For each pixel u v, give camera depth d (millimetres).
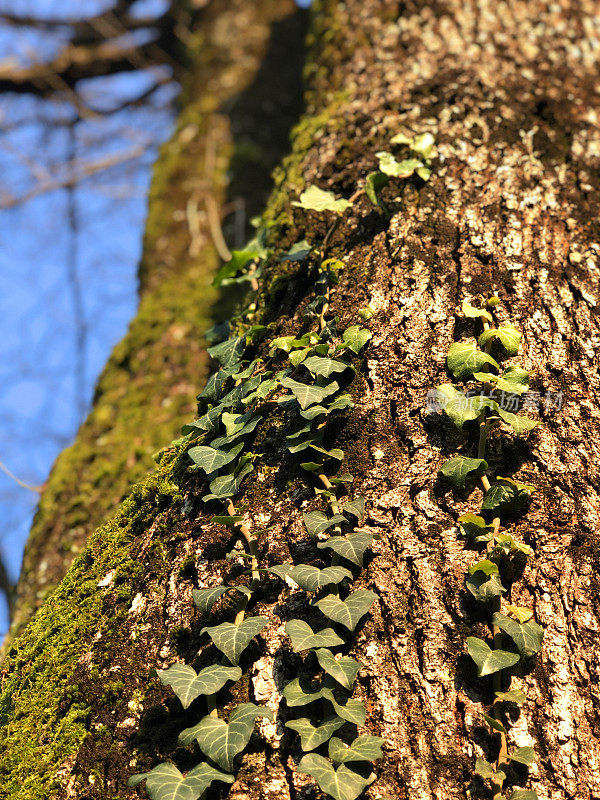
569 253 1093
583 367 1028
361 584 960
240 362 1093
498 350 1030
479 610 948
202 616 977
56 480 1288
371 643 945
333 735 922
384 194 1131
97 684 981
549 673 935
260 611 966
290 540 982
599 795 904
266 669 947
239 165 1893
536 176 1146
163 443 1275
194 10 2693
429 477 987
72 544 1221
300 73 2219
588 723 922
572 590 953
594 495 979
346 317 1062
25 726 987
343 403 1011
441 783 909
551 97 1221
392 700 930
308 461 1011
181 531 1021
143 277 1713
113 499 1241
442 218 1107
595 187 1146
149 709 959
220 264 1645
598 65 1278
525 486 971
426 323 1045
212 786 921
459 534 967
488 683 932
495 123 1187
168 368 1402
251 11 2434
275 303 1126
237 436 1035
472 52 1275
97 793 942
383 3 1399
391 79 1267
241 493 1018
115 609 1014
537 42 1288
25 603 1192
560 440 999
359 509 969
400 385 1021
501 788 904
